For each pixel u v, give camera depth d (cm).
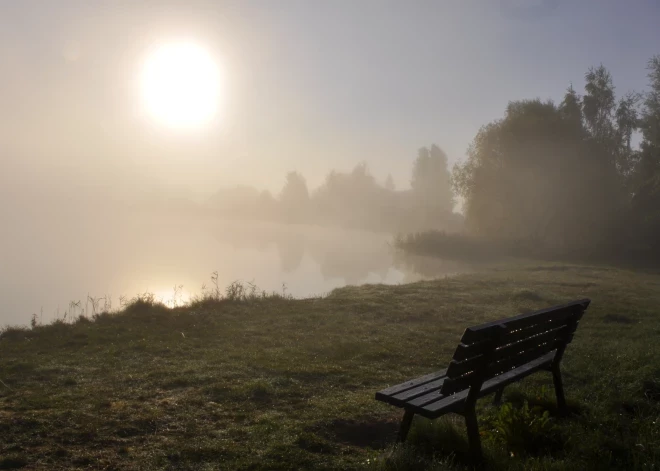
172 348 902
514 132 4641
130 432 524
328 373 763
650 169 4094
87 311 1777
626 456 470
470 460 450
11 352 873
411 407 454
